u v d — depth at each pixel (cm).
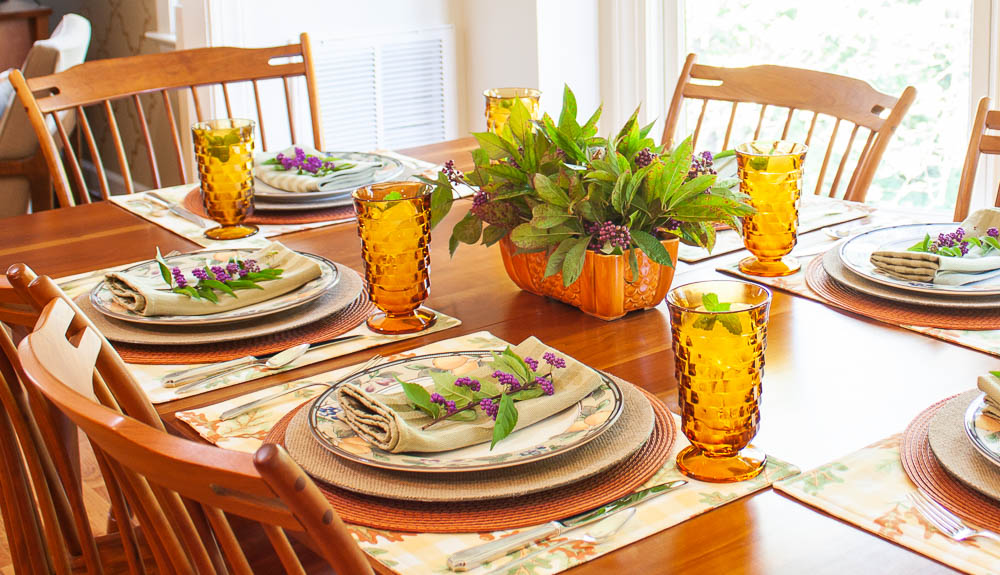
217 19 327
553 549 78
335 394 101
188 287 128
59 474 116
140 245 161
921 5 270
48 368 81
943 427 90
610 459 88
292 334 125
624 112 354
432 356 109
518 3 343
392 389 101
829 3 294
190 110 355
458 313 131
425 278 127
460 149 216
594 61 353
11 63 480
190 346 122
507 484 85
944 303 121
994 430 87
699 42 337
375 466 87
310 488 63
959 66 265
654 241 120
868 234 144
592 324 126
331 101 355
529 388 97
